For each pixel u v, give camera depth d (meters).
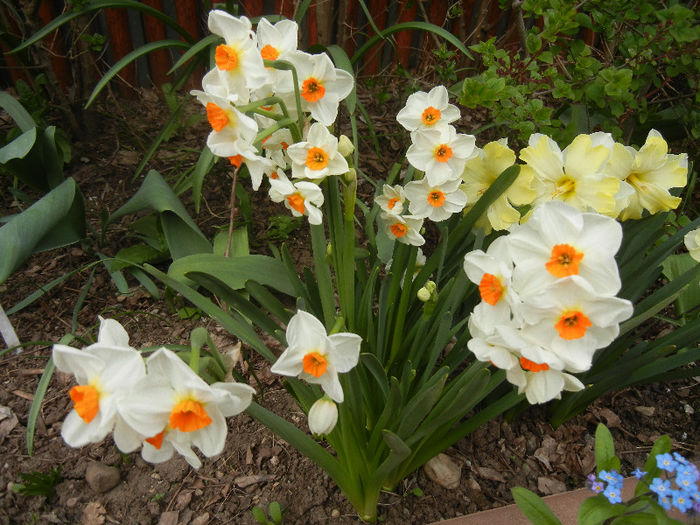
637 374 0.40
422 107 0.34
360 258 0.43
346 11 0.75
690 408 0.48
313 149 0.29
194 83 0.82
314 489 0.41
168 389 0.23
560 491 0.42
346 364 0.27
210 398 0.23
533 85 0.51
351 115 0.53
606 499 0.29
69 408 0.46
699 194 0.67
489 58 0.52
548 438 0.45
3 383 0.47
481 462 0.43
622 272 0.40
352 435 0.34
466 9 0.82
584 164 0.32
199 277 0.37
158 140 0.64
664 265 0.51
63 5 0.74
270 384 0.48
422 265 0.42
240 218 0.62
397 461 0.32
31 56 0.69
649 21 0.53
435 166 0.33
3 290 0.55
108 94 0.79
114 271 0.53
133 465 0.42
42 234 0.44
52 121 0.72
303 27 0.82
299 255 0.60
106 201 0.65
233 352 0.30
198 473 0.42
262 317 0.39
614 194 0.32
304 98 0.31
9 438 0.44
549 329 0.25
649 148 0.33
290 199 0.30
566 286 0.24
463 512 0.40
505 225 0.36
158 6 0.75
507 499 0.41
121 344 0.25
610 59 0.60
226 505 0.40
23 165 0.54
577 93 0.52
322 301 0.36
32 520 0.39
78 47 0.71
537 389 0.26
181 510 0.40
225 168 0.68
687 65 0.54
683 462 0.27
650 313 0.36
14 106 0.56
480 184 0.37
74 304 0.54
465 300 0.44
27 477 0.40
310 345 0.26
